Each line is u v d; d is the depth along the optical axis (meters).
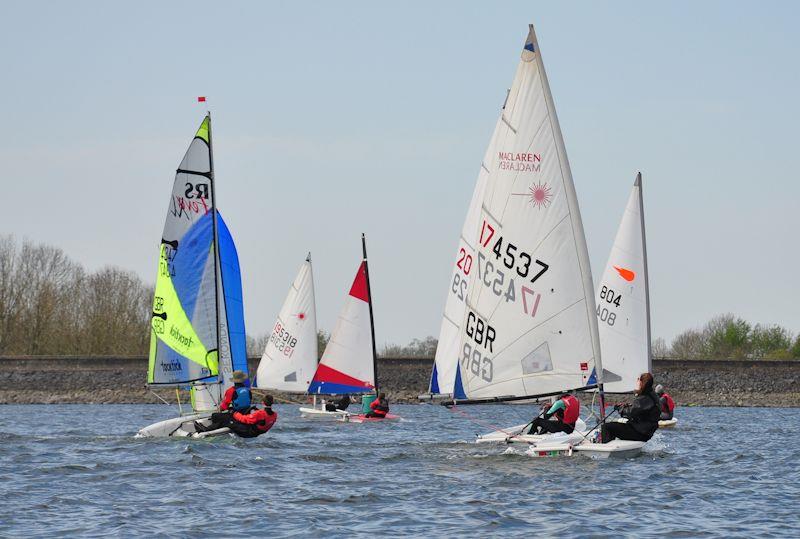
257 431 117.81
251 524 67.50
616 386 158.38
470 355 92.44
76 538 62.88
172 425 119.75
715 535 65.19
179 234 119.88
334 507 73.56
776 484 87.69
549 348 89.88
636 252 158.38
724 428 170.25
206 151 120.50
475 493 79.50
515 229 90.69
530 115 90.25
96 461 98.19
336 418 185.12
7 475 88.38
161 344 120.31
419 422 183.62
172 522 68.00
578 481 85.50
